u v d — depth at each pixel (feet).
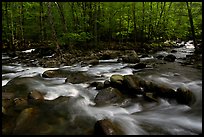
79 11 77.46
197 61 49.85
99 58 56.54
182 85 31.86
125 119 23.06
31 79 37.04
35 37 106.11
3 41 84.64
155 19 84.53
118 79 30.37
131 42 90.99
